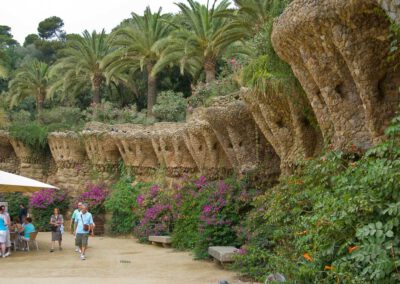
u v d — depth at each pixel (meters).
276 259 6.84
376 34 5.99
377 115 6.40
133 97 31.31
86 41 27.06
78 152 24.19
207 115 13.05
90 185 22.25
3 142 27.30
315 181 7.19
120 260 12.72
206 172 15.44
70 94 31.12
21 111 31.33
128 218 20.06
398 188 4.93
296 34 6.91
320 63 6.95
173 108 23.34
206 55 20.77
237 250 10.70
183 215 14.97
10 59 42.38
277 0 9.42
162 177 19.03
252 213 10.42
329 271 5.26
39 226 22.95
